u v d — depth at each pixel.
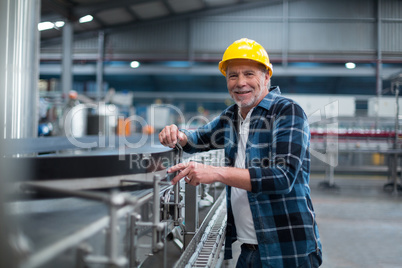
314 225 1.31
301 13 12.43
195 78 16.95
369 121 7.73
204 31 12.95
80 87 12.82
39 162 0.89
